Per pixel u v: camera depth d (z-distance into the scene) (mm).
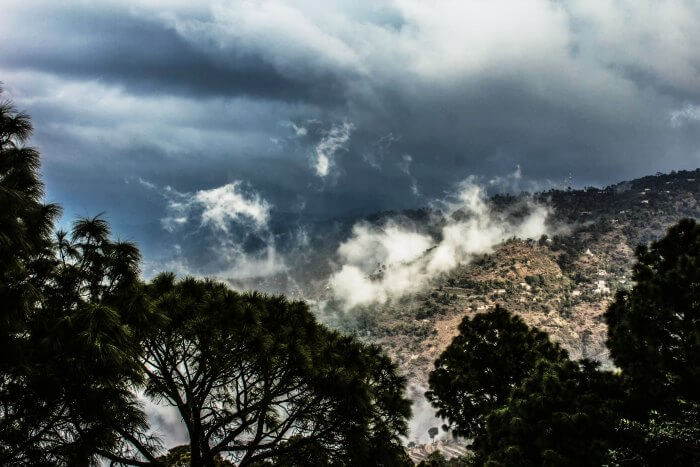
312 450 10758
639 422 12180
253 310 10461
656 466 11102
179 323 10078
